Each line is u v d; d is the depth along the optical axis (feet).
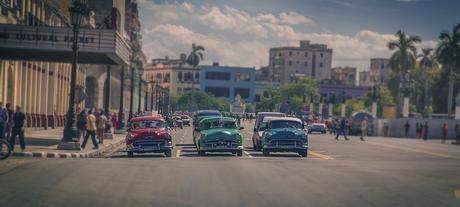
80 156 137.90
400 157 155.53
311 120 437.99
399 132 387.75
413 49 584.81
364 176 92.17
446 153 184.03
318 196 70.79
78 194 67.87
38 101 259.60
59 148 147.64
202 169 97.66
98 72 430.20
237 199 67.31
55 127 288.51
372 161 131.85
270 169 100.32
